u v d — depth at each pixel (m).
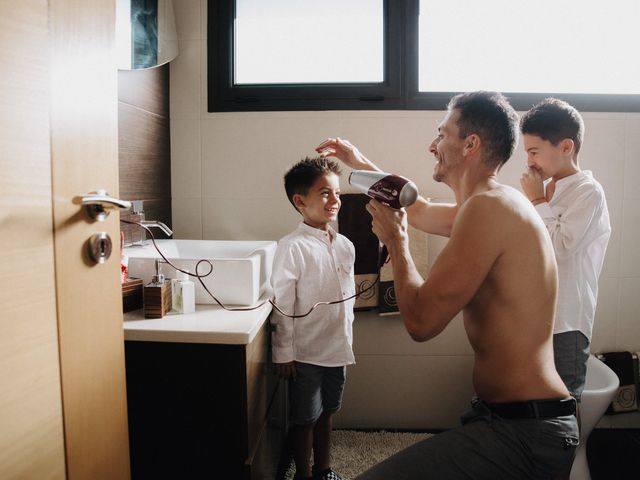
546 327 0.90
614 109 1.95
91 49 0.77
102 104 0.80
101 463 0.80
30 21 0.62
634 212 1.97
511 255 0.89
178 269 1.21
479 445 0.86
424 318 0.92
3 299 0.59
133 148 1.62
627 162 1.96
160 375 1.08
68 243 0.71
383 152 1.95
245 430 1.07
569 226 1.39
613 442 1.95
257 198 1.96
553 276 0.92
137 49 1.59
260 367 1.28
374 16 1.96
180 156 1.96
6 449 0.60
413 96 1.94
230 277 1.26
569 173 1.48
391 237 1.05
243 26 1.97
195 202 1.97
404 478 0.85
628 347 2.01
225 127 1.95
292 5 1.96
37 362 0.65
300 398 1.46
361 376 2.01
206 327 1.06
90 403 0.77
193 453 1.09
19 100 0.61
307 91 1.94
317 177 1.46
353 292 1.57
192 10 1.92
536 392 0.88
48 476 0.67
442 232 1.41
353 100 1.94
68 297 0.71
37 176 0.64
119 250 0.86
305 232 1.51
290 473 1.68
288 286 1.40
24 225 0.62
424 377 2.01
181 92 1.94
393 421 2.02
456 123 1.02
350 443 1.90
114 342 0.84
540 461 0.85
